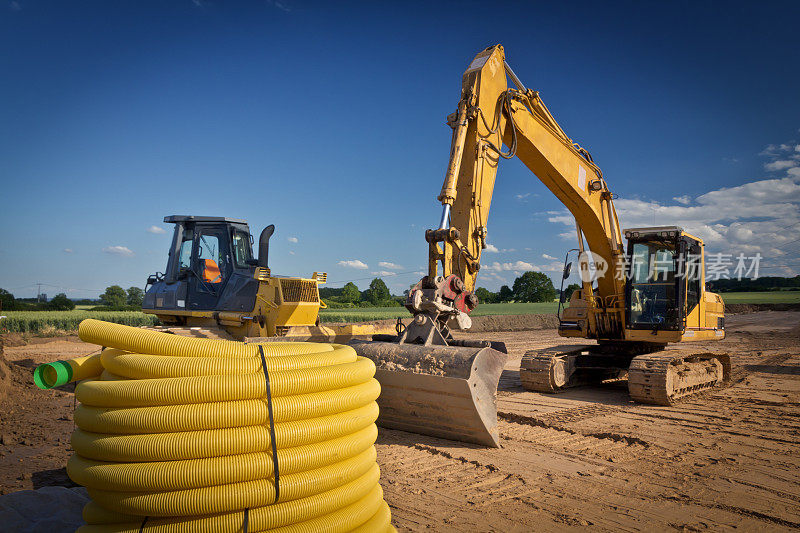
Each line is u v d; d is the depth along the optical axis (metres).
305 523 3.04
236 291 9.56
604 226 9.62
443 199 6.53
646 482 4.89
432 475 4.95
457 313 6.43
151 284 11.16
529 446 5.98
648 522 4.02
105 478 2.87
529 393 9.59
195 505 2.82
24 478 4.66
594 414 7.80
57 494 3.87
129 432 2.93
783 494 4.63
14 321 21.70
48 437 5.98
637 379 8.48
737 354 16.72
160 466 2.84
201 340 3.43
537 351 9.96
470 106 6.95
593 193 9.38
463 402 5.57
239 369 3.15
